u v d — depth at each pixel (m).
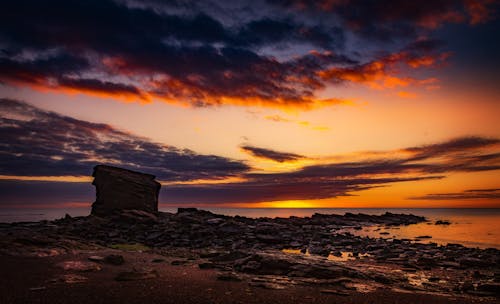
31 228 42.12
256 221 60.56
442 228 72.69
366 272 22.22
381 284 19.80
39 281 18.17
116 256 24.75
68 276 19.41
